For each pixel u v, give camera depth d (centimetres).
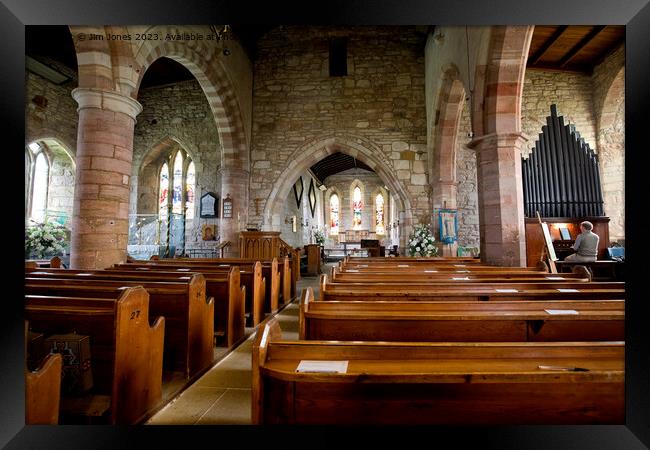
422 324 216
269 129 1157
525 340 216
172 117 1276
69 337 204
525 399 139
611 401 141
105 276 367
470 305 225
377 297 284
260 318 497
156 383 244
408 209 1082
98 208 505
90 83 513
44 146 1072
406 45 1152
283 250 1015
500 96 577
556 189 839
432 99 1029
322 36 1173
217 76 956
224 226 1060
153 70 1201
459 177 1053
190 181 1332
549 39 893
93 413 191
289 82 1170
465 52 690
